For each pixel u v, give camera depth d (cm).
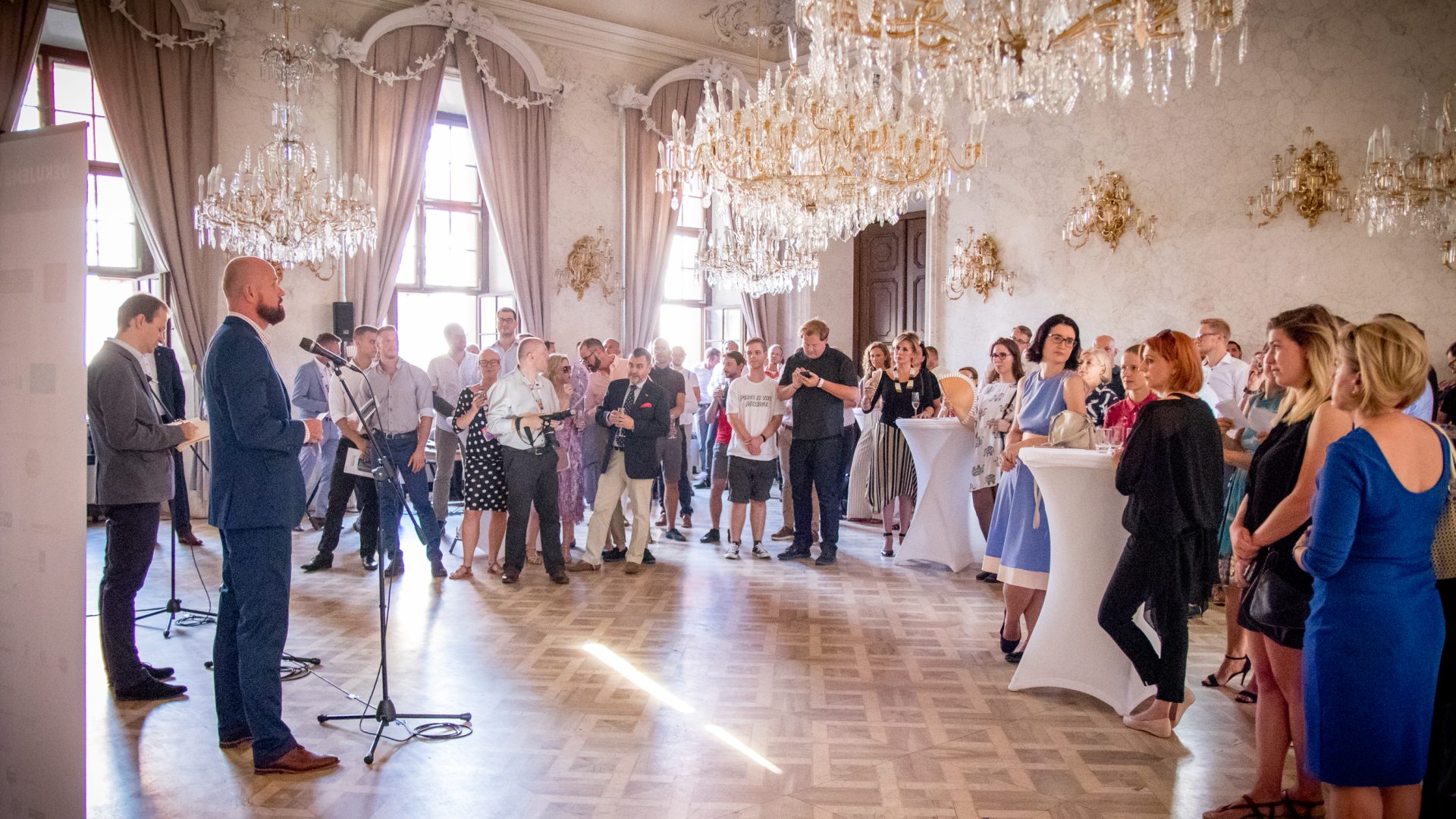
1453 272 712
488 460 621
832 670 437
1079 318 943
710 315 1310
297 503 330
